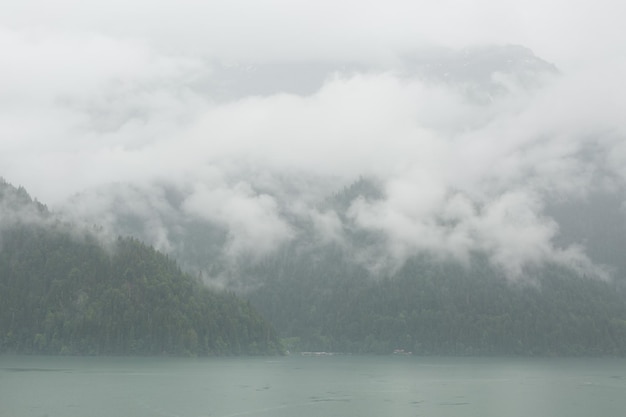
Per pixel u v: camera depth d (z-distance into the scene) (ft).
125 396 492.95
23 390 522.06
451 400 499.10
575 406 470.80
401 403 477.77
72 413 412.98
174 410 429.79
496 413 434.71
